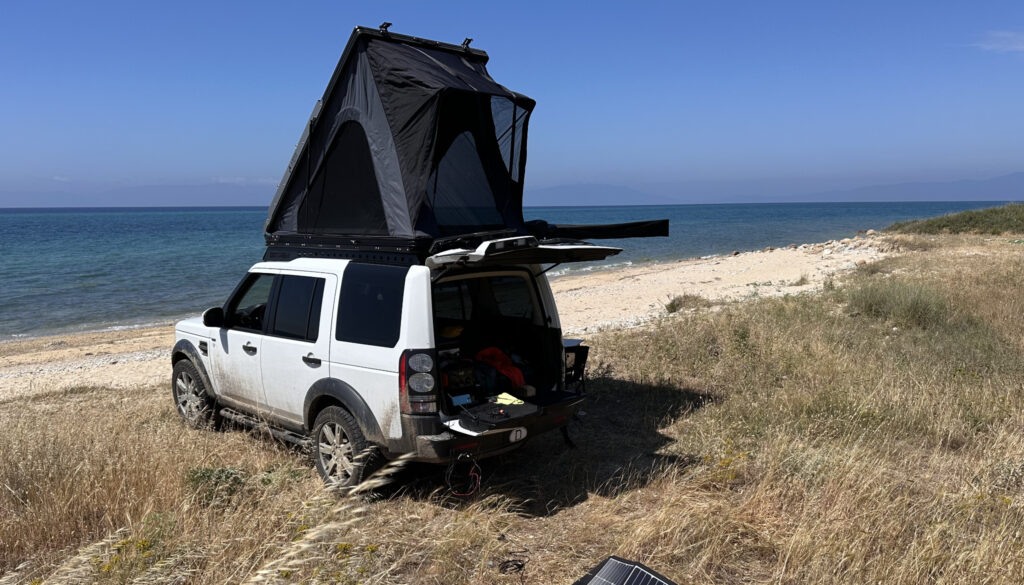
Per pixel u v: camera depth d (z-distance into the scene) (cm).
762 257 2975
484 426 448
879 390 675
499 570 380
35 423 612
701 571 369
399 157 502
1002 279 1389
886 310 1118
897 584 346
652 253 4291
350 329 485
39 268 3625
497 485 504
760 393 696
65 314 2228
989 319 1043
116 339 1753
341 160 548
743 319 1045
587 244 522
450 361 476
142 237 6931
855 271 1975
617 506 454
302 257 562
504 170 582
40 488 444
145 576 330
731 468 493
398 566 380
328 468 497
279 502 431
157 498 438
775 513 430
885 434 576
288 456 552
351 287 495
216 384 625
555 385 558
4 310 2309
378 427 459
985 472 488
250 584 321
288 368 532
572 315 1611
